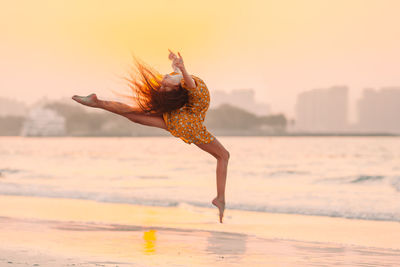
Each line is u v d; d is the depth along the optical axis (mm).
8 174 25109
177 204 14648
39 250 7840
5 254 7457
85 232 9812
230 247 8367
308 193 17062
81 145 89750
